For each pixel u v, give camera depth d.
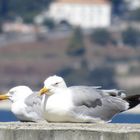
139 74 104.88
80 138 16.17
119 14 132.12
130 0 135.25
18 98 19.62
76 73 105.00
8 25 127.00
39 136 16.39
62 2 136.00
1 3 131.38
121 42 114.62
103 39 115.25
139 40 115.31
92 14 134.75
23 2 132.75
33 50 113.06
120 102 18.19
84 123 17.67
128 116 25.72
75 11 135.38
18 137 16.56
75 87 17.95
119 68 105.75
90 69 105.50
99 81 102.88
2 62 106.94
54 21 130.12
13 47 113.62
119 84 102.25
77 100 17.61
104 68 105.81
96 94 17.97
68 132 16.23
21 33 121.38
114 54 111.56
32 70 106.31
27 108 19.39
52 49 113.19
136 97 18.27
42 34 120.19
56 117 17.52
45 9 134.50
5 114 31.47
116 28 119.38
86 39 115.25
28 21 129.38
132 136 15.93
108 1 134.88
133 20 127.00
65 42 114.50
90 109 17.77
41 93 17.66
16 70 105.94
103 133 15.99
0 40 117.81
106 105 18.00
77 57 110.44
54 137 16.30
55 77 17.83
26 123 17.69
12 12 131.12
